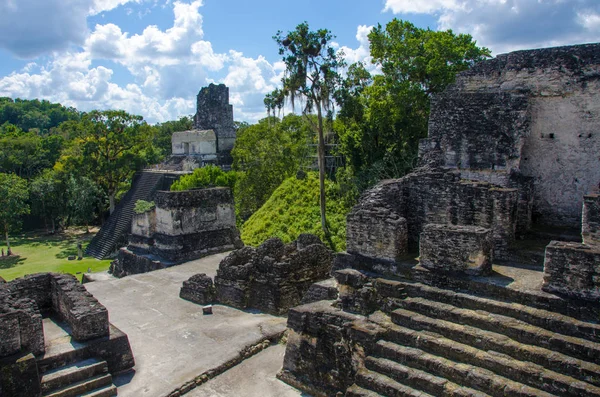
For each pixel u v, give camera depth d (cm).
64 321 1133
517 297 800
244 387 974
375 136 2658
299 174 3117
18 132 7188
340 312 951
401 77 2558
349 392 792
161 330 1246
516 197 1011
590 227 831
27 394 871
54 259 3409
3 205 3588
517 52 1204
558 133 1158
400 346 820
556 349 703
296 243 1594
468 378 715
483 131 1195
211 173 3712
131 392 940
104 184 4738
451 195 1048
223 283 1480
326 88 2516
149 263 2078
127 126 4559
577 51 1113
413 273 945
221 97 5631
